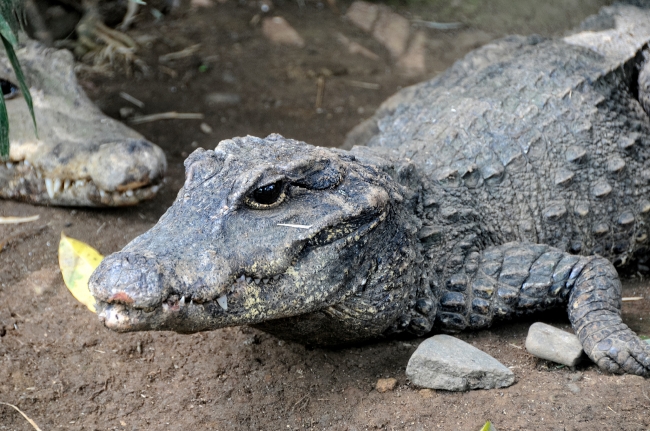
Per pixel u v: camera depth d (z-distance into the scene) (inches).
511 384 117.4
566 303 138.2
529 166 158.7
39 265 159.9
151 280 93.9
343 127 234.1
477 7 324.5
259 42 297.4
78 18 264.2
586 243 161.8
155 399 122.3
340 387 122.3
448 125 165.8
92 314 144.1
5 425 115.2
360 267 118.7
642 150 176.7
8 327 139.3
